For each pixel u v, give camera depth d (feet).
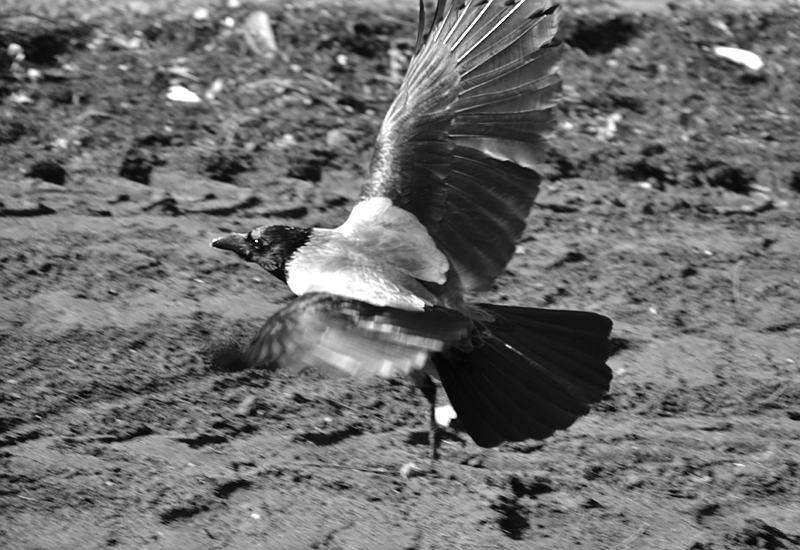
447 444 34.42
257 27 60.75
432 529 30.14
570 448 34.81
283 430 33.99
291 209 47.75
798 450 36.01
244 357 20.25
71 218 44.34
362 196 28.27
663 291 45.93
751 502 33.32
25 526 28.35
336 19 63.16
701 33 70.74
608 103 62.08
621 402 37.70
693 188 56.44
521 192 28.45
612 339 41.45
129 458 31.58
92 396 34.06
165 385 35.14
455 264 27.86
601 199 53.36
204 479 30.99
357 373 20.42
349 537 29.43
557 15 28.09
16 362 34.96
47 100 51.98
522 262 46.42
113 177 48.26
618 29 68.90
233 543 28.76
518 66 28.43
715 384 39.40
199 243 44.14
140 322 38.06
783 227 53.88
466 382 27.53
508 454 34.19
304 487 31.37
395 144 28.63
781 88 67.21
